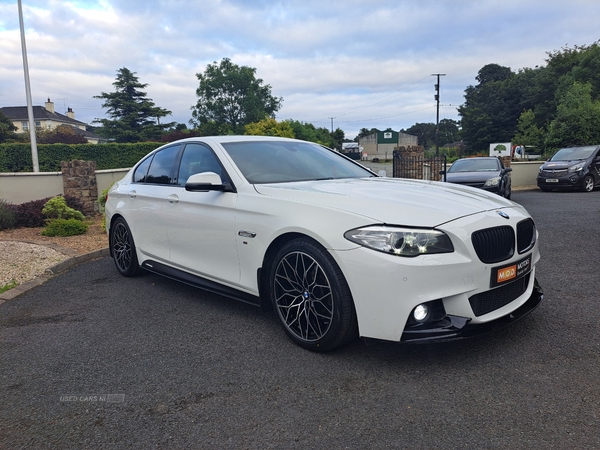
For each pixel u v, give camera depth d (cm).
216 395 262
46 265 586
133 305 432
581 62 4403
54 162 3111
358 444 213
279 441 218
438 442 212
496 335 326
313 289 303
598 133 2127
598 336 320
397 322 266
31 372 300
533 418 227
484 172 1253
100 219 1034
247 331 356
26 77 2041
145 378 286
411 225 269
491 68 8906
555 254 578
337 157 467
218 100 5672
